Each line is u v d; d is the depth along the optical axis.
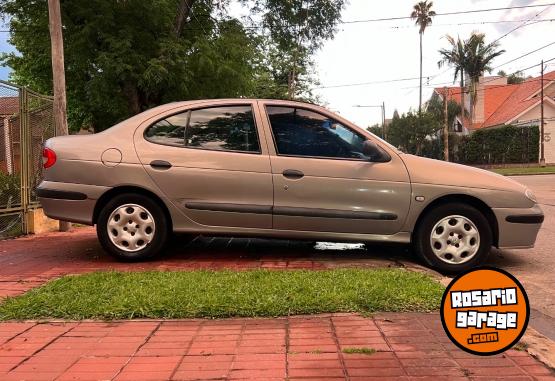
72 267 5.52
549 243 7.49
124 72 14.08
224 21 17.36
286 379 2.91
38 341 3.48
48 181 5.70
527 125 43.50
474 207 5.64
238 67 16.72
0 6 15.20
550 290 4.98
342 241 5.68
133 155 5.64
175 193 5.61
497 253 6.75
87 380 2.93
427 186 5.55
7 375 3.00
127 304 3.99
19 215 8.05
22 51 17.78
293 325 3.70
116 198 5.66
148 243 5.70
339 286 4.40
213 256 6.09
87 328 3.70
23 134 8.06
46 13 14.52
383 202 5.56
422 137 54.06
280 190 5.57
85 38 13.98
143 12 14.38
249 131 5.73
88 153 5.65
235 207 5.59
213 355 3.23
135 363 3.13
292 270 5.12
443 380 2.88
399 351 3.25
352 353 3.22
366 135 5.74
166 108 5.88
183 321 3.81
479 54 47.44
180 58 14.43
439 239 5.55
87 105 16.69
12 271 5.34
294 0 18.11
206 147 5.71
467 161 43.78
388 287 4.36
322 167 5.57
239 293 4.21
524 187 5.74
